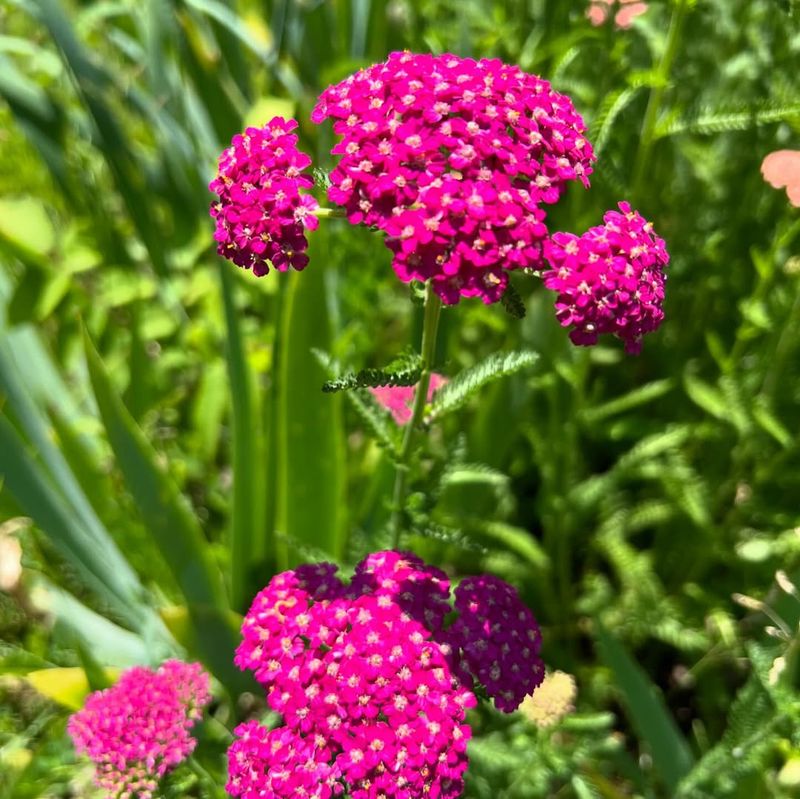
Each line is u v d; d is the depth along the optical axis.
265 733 0.18
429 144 0.15
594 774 0.24
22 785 0.24
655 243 0.16
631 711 0.23
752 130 0.28
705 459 0.32
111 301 0.30
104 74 0.29
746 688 0.22
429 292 0.16
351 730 0.17
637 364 0.34
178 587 0.27
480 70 0.16
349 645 0.18
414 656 0.18
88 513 0.28
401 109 0.15
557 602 0.31
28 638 0.30
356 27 0.31
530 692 0.19
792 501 0.30
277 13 0.32
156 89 0.31
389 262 0.31
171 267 0.34
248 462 0.24
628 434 0.30
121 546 0.28
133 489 0.23
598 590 0.30
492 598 0.19
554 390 0.27
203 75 0.31
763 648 0.21
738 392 0.27
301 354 0.23
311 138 0.31
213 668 0.25
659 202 0.29
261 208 0.16
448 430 0.30
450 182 0.14
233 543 0.25
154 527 0.24
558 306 0.15
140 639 0.28
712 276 0.30
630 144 0.27
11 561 0.28
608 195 0.27
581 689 0.29
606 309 0.15
